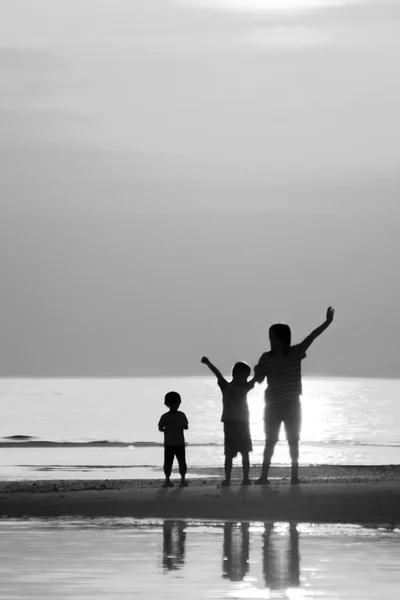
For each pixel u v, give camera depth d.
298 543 16.97
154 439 58.25
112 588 13.47
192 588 13.51
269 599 12.88
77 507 20.53
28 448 50.00
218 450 48.25
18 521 19.22
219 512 19.88
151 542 16.97
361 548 16.52
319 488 22.31
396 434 67.69
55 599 12.81
